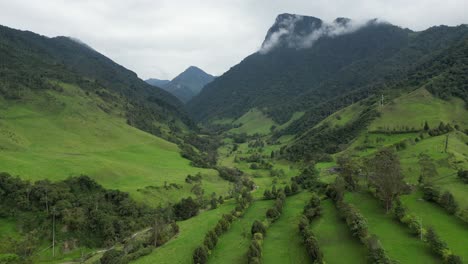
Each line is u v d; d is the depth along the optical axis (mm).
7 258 86562
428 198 94812
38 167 124438
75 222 103250
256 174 199750
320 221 97188
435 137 152125
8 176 107375
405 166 120875
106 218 108875
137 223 114312
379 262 64250
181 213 126562
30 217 101312
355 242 80000
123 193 123875
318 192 127188
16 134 163250
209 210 132375
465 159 117562
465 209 85625
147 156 196875
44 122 193125
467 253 67188
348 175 120062
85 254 97125
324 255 75188
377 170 99812
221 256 83250
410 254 69750
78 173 129375
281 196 124375
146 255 90188
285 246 85125
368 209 98750
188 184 159250
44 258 93188
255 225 93938
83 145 182250
